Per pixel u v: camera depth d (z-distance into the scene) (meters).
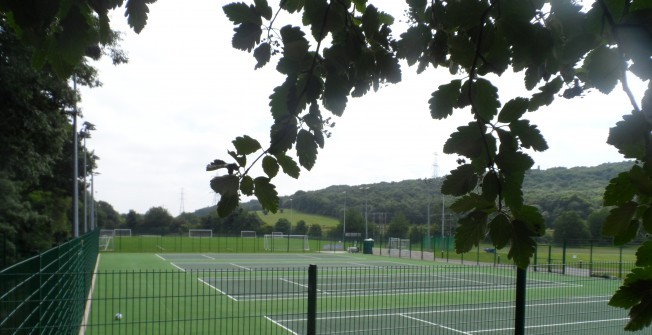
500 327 14.17
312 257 47.78
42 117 20.61
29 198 48.28
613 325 14.05
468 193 1.78
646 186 1.58
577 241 24.28
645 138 1.57
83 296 12.30
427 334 13.03
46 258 7.55
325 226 94.81
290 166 2.04
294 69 2.05
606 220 1.67
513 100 1.76
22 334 5.91
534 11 1.82
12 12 1.61
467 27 1.87
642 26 1.57
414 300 17.73
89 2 1.78
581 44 1.82
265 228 82.62
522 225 1.74
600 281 19.86
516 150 1.75
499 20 1.83
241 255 49.47
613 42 1.78
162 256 45.88
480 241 1.78
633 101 1.60
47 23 1.64
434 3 2.04
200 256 46.91
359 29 2.14
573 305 16.59
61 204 53.78
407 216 83.69
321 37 2.12
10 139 21.59
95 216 83.06
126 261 38.88
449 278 24.53
